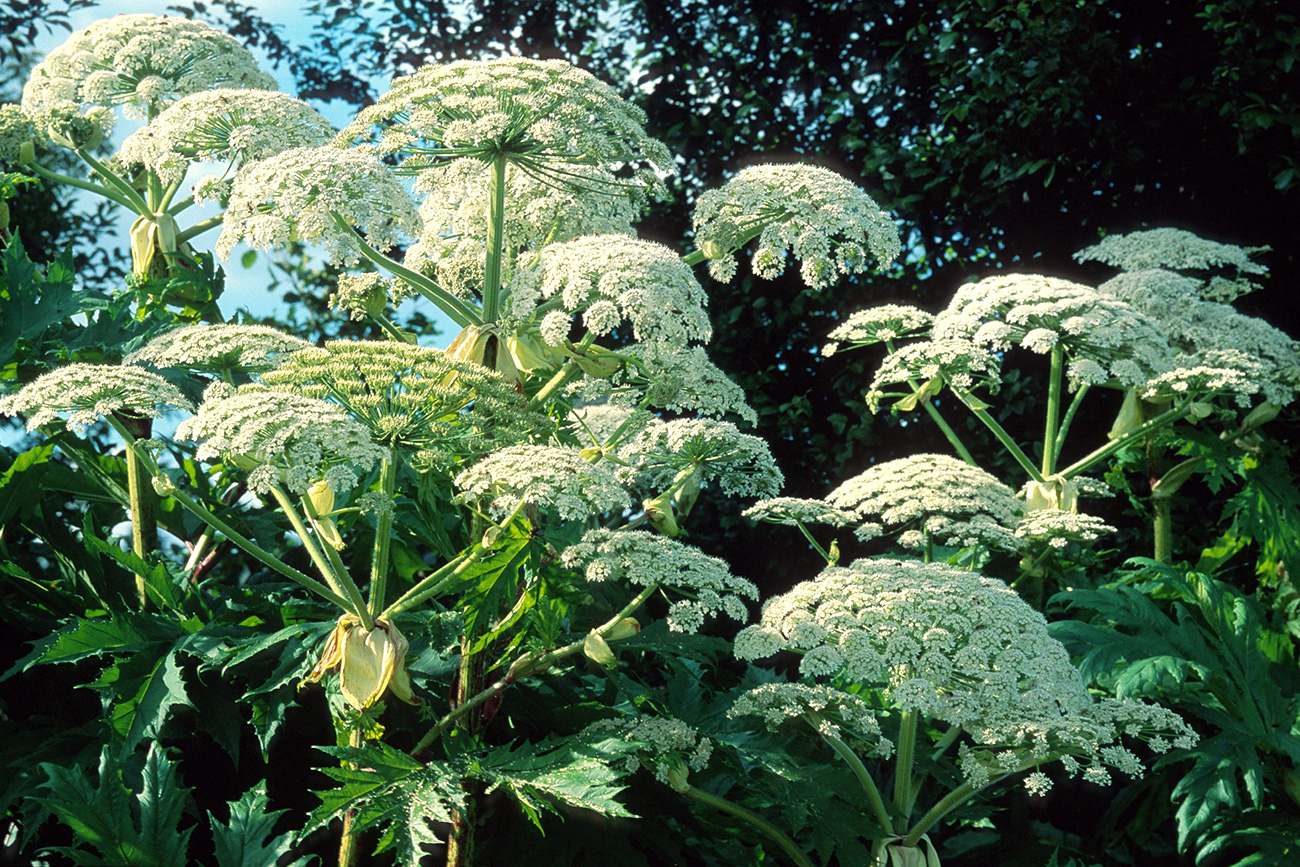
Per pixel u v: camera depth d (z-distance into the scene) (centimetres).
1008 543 356
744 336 526
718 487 520
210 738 353
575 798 295
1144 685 358
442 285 348
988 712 311
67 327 382
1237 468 422
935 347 390
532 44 620
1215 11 462
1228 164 482
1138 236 441
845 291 516
